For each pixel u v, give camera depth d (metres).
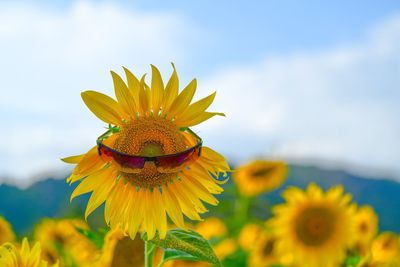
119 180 1.27
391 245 2.20
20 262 1.25
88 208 1.26
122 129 1.28
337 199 2.36
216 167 1.27
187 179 1.29
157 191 1.28
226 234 2.68
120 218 1.28
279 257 2.35
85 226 1.72
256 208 2.93
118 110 1.27
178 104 1.28
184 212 1.29
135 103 1.28
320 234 2.32
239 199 2.93
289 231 2.35
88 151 1.24
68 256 1.68
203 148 1.27
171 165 1.23
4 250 1.24
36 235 1.82
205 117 1.28
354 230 2.33
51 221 1.84
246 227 2.58
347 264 2.17
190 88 1.28
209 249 1.25
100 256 1.54
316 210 2.34
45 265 1.25
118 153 1.21
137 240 1.51
